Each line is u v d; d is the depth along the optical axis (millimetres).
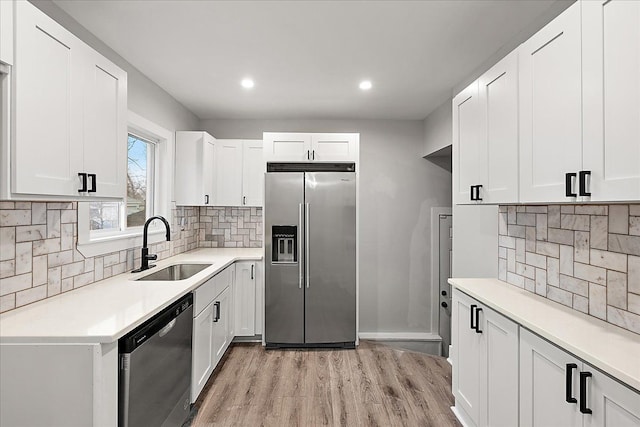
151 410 1759
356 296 3730
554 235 1968
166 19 2182
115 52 2629
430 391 2818
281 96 3637
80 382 1377
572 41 1381
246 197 4117
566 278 1861
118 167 1983
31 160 1381
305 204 3691
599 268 1646
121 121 2010
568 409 1322
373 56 2709
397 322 4539
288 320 3703
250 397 2709
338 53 2656
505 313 1759
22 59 1337
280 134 3809
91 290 2139
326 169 3838
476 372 2082
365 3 2016
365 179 4535
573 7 1373
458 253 3252
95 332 1416
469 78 3064
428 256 4555
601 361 1156
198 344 2520
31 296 1825
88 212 2271
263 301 3730
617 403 1111
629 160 1138
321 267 3707
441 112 3896
